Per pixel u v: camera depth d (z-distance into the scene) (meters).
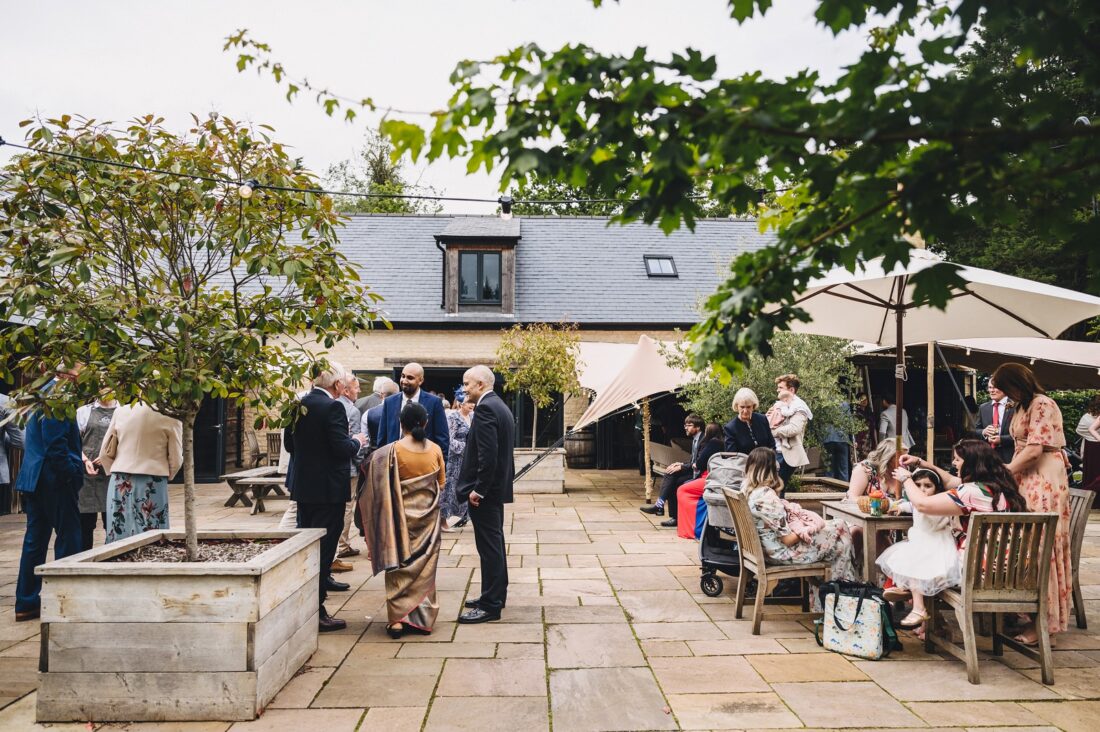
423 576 4.41
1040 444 4.38
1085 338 14.42
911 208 1.73
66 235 3.37
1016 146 1.62
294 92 2.33
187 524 3.75
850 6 1.77
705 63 1.75
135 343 3.71
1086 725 3.18
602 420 15.66
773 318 2.10
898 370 5.02
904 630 4.55
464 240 15.35
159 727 3.18
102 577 3.26
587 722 3.21
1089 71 1.70
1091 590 5.57
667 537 7.70
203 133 3.76
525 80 1.74
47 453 4.67
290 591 3.70
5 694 3.53
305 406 4.59
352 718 3.25
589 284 16.25
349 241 16.97
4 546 7.27
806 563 4.60
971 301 5.03
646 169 2.08
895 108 1.68
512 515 9.25
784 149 1.79
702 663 3.96
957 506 3.98
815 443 9.33
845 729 3.15
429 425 5.90
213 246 3.87
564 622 4.70
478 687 3.61
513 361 12.27
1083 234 1.86
